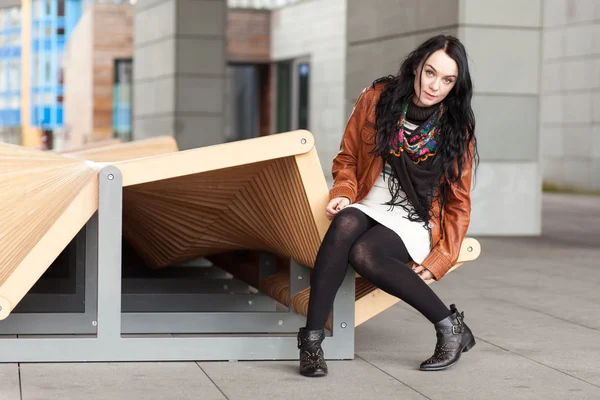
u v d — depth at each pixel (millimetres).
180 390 2916
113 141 6996
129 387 2938
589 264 6973
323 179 3348
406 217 3326
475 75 9250
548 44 20188
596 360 3533
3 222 3533
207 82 18766
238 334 3854
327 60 25234
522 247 8195
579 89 19562
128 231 4762
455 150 3312
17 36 29734
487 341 3900
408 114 3330
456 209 3410
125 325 3830
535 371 3312
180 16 18562
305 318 3912
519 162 9414
